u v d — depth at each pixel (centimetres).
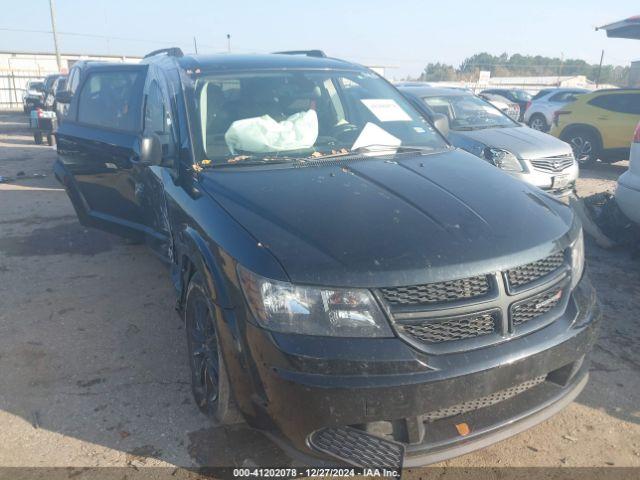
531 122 1761
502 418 242
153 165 381
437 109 823
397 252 232
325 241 239
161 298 475
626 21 812
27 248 611
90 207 541
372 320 223
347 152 350
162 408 324
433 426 235
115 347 395
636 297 465
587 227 602
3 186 934
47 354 386
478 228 250
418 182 295
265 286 229
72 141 542
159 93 423
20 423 313
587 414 312
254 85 384
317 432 229
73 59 4350
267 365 228
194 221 291
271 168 322
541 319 248
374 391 216
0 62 4059
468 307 229
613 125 1066
